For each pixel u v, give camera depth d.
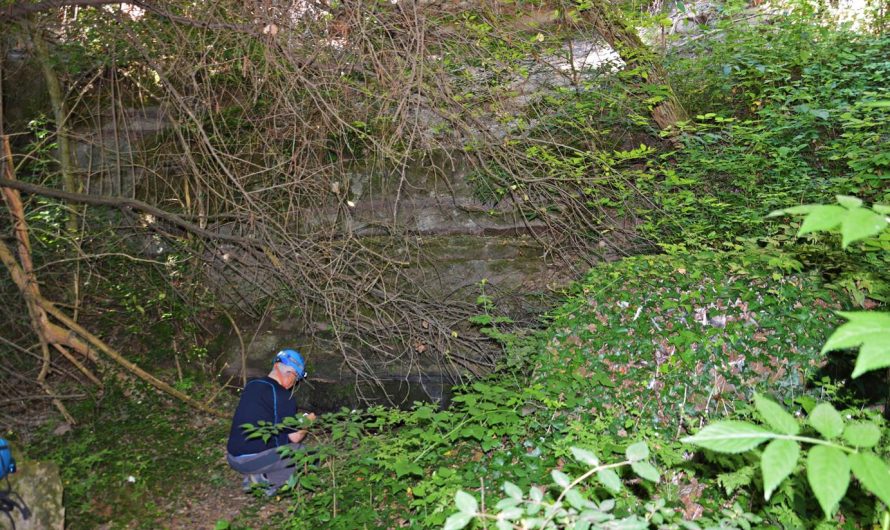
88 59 7.70
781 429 1.41
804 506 3.73
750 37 8.80
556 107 7.65
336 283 6.95
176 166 8.09
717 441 1.39
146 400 7.09
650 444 4.33
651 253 7.25
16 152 8.02
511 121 6.69
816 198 6.53
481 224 8.12
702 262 5.50
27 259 6.79
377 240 7.95
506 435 5.26
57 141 7.48
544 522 2.07
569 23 7.37
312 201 7.19
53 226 7.41
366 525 4.79
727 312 5.07
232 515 5.60
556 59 8.52
